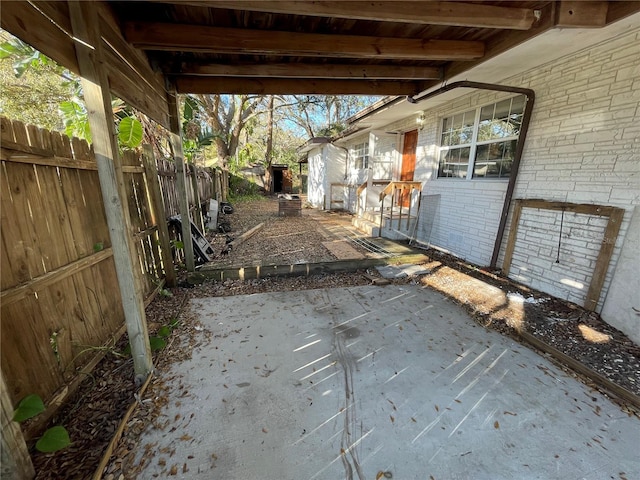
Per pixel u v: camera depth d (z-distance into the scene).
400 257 4.61
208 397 1.91
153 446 1.56
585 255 3.05
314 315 3.02
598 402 1.90
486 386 2.04
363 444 1.59
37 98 5.90
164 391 1.95
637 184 2.62
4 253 1.43
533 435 1.65
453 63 3.26
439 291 3.64
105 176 1.72
